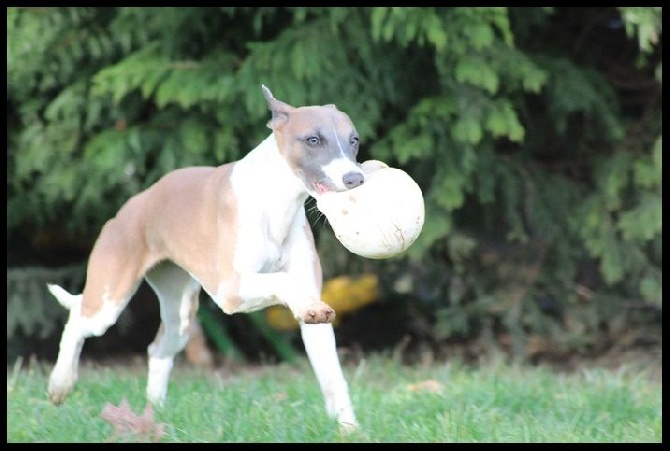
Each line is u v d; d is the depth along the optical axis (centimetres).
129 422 745
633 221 1306
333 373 764
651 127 1361
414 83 1315
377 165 730
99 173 1305
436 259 1434
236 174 767
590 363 1445
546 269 1437
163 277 875
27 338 1536
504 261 1449
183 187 812
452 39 1208
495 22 1205
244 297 738
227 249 754
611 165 1341
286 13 1315
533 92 1365
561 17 1382
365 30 1242
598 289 1472
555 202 1380
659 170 1298
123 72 1223
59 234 1511
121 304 844
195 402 862
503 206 1404
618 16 1378
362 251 696
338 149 723
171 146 1280
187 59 1305
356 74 1265
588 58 1399
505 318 1411
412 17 1188
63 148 1323
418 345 1573
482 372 1206
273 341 1525
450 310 1420
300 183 741
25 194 1402
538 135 1400
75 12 1302
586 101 1309
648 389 1090
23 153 1343
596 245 1338
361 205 691
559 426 803
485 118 1237
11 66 1288
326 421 764
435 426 780
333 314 695
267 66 1217
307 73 1205
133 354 1611
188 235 790
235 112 1260
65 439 747
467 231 1449
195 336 1512
